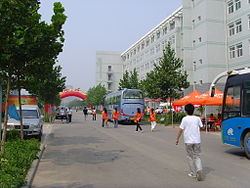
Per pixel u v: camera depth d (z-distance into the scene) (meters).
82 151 11.09
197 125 6.75
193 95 20.50
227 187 5.93
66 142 14.02
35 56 8.52
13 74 9.53
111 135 17.62
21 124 12.09
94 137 16.41
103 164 8.50
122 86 47.00
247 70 10.05
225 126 10.80
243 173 7.25
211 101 18.84
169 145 12.91
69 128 23.70
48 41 8.37
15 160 7.61
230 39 36.75
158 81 29.14
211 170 7.62
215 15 37.66
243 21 33.88
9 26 7.54
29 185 6.05
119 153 10.57
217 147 12.36
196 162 6.60
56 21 8.23
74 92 73.00
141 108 29.39
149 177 6.85
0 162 7.35
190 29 41.88
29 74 10.24
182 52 45.75
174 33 47.16
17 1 7.46
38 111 16.03
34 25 7.88
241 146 9.84
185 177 6.83
